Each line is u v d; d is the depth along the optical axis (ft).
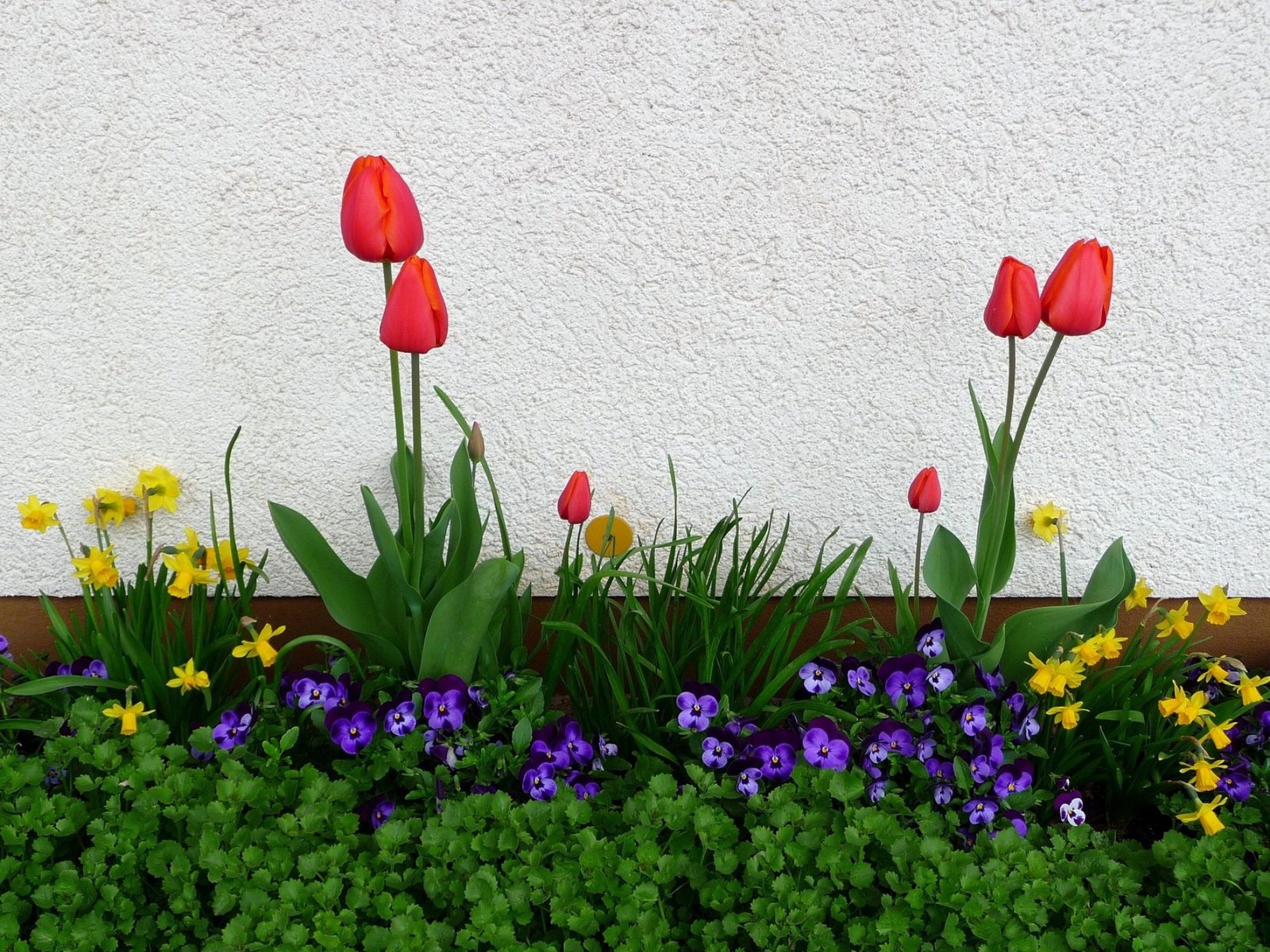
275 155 6.51
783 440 7.42
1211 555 7.84
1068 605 7.04
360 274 6.84
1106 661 7.08
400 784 5.84
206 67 6.29
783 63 6.44
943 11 6.34
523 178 6.64
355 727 5.69
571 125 6.54
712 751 5.82
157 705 6.28
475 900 4.83
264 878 4.84
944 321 7.11
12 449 7.13
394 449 7.32
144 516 7.37
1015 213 6.83
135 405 7.09
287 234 6.70
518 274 6.89
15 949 4.66
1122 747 6.45
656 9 6.30
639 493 7.55
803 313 7.07
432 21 6.25
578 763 5.96
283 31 6.23
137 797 5.30
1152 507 7.68
